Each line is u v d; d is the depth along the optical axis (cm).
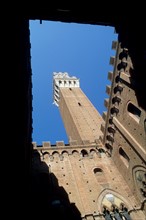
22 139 1599
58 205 2273
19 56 1458
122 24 2108
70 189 2489
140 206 2336
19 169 1600
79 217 2198
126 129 2655
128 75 2562
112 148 3019
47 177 2659
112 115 3009
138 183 2414
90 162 2933
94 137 4453
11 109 1375
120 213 2308
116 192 2539
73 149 3067
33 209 2206
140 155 2339
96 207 2325
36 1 1716
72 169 2770
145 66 2220
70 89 7612
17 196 1628
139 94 2375
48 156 2912
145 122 2286
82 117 5366
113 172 2834
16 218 1644
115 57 2798
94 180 2648
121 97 2792
